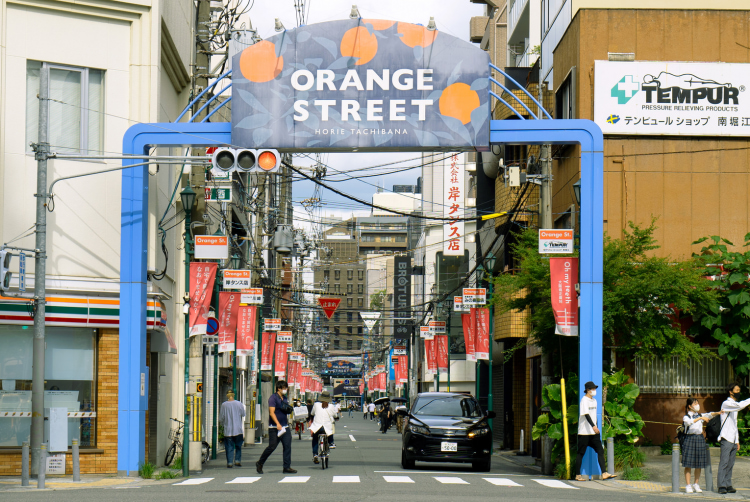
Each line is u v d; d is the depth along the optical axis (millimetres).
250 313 38438
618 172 29859
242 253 44625
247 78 24812
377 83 24594
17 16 24672
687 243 29641
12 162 24156
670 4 30531
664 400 28156
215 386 36531
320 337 169625
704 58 30391
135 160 24594
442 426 26281
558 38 34719
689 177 29859
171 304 32594
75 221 24875
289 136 24562
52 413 23812
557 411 25000
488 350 40094
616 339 26922
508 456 39531
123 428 23688
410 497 16703
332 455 35594
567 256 26719
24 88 24562
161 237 29172
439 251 76375
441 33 24734
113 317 24656
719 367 28312
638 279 25297
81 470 24000
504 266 42375
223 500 15812
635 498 17672
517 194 38812
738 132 29812
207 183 32156
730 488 19578
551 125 24766
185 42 33094
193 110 32500
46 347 24172
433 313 78438
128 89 26328
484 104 24578
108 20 26141
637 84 29953
